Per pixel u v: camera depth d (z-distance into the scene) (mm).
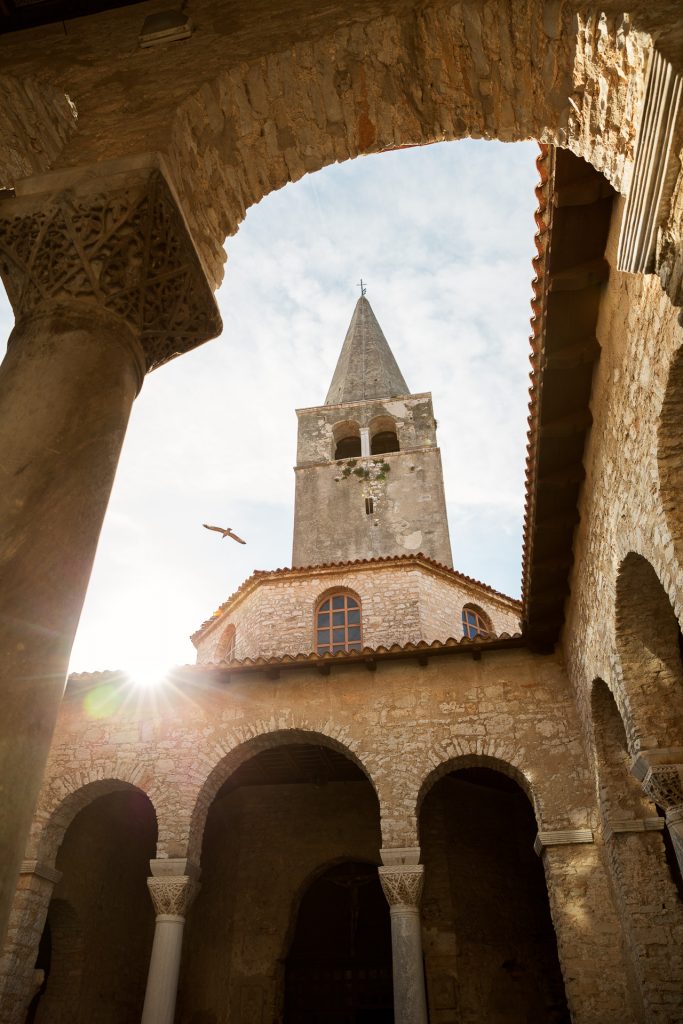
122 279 4664
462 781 16484
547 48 4758
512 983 14273
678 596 5988
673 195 4059
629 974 9836
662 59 3885
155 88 5488
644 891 9758
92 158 4969
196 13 6051
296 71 5488
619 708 9250
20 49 6258
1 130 6301
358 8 5395
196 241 5520
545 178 6414
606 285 7051
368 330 33250
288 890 15203
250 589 20344
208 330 5277
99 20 6297
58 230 4676
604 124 4844
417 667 13305
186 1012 15047
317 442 26234
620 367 7000
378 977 15469
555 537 10422
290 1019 15156
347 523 23281
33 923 11719
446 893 14516
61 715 13812
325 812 16078
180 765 12844
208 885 16375
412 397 26953
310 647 18578
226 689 13633
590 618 10156
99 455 4004
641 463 6668
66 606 3521
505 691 12688
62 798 12734
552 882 10805
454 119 5770
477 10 4836
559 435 8742
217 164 5734
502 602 21000
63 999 13883
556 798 11500
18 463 3740
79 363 4246
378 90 5664
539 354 8039
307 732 12859
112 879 15852
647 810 10219
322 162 6211
